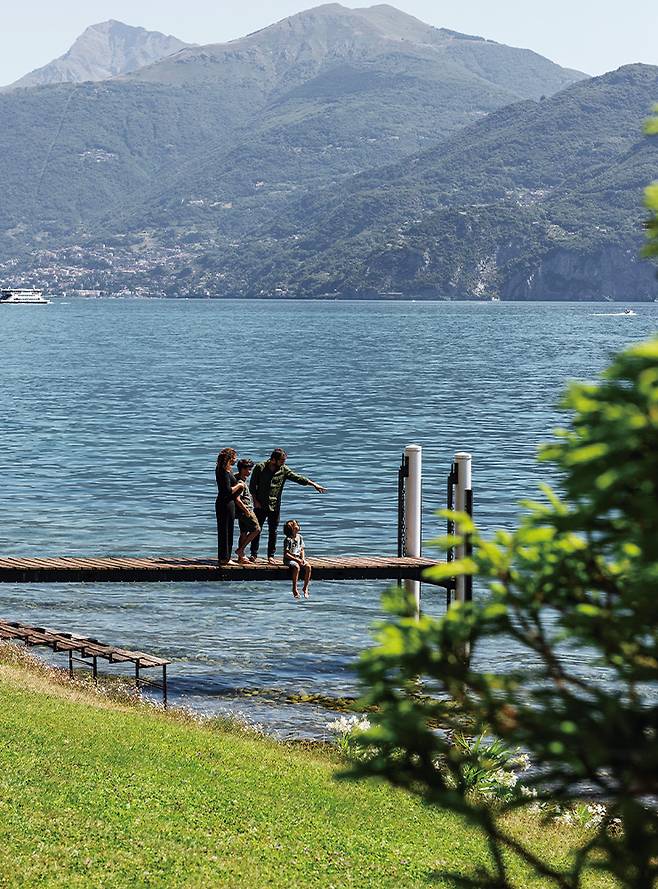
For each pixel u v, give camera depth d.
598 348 189.75
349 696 28.00
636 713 5.14
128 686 28.14
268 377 132.25
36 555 43.41
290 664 30.64
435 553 40.84
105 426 85.31
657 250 4.92
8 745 18.81
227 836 15.66
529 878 14.45
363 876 14.48
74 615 35.81
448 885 6.36
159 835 15.38
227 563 29.91
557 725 5.16
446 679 5.44
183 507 53.69
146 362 159.25
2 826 15.19
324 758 21.56
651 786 5.07
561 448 4.78
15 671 25.25
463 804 5.67
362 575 30.64
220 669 30.14
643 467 4.50
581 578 5.55
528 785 5.47
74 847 14.68
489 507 53.19
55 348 194.25
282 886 14.05
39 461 67.44
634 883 5.54
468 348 191.88
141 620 35.25
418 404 101.81
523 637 5.50
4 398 105.69
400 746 5.73
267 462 30.20
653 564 4.81
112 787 17.23
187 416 92.25
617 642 5.31
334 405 101.12
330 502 55.50
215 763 19.28
